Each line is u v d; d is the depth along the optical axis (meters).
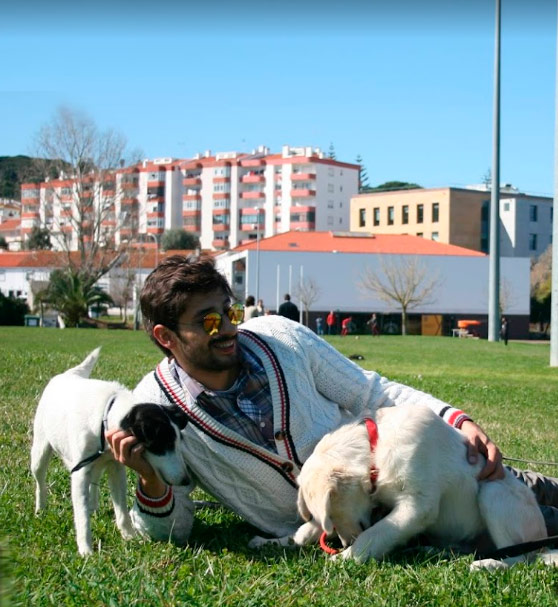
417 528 4.49
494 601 3.75
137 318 57.34
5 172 76.56
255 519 4.82
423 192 101.06
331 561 4.25
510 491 4.68
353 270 74.06
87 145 68.81
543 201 101.06
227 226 139.12
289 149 139.38
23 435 8.21
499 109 41.59
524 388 16.36
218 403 4.66
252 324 5.04
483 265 76.69
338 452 4.50
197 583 3.83
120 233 73.50
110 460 4.79
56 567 4.02
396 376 18.03
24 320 67.69
